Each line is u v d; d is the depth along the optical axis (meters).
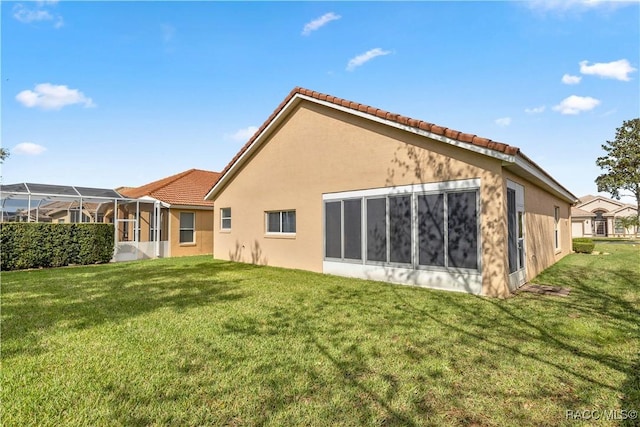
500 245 7.37
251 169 14.09
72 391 3.34
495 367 3.89
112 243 14.89
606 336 4.91
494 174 7.48
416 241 8.75
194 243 18.83
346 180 10.39
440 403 3.13
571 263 13.48
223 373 3.74
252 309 6.54
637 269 11.62
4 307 6.76
